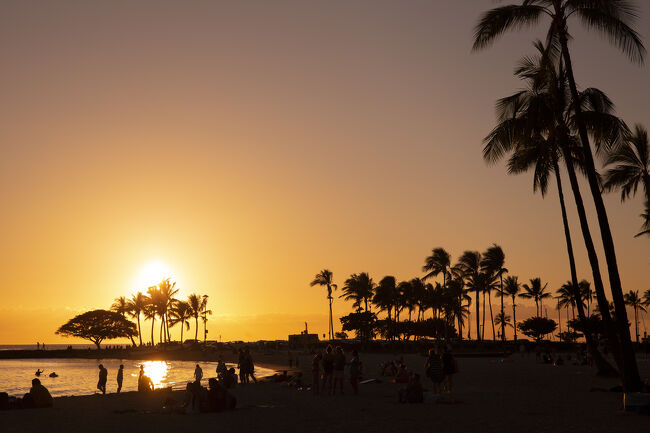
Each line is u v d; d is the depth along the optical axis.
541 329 125.38
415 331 126.56
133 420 19.27
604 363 36.66
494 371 42.94
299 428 15.92
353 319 121.94
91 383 58.28
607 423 15.64
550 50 28.66
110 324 171.38
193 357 126.06
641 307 147.50
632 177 43.28
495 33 26.22
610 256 23.62
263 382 38.41
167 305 147.00
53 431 16.59
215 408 21.25
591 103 29.56
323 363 26.92
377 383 33.72
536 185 39.38
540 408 19.53
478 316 105.12
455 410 19.31
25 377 71.56
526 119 28.98
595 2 24.73
